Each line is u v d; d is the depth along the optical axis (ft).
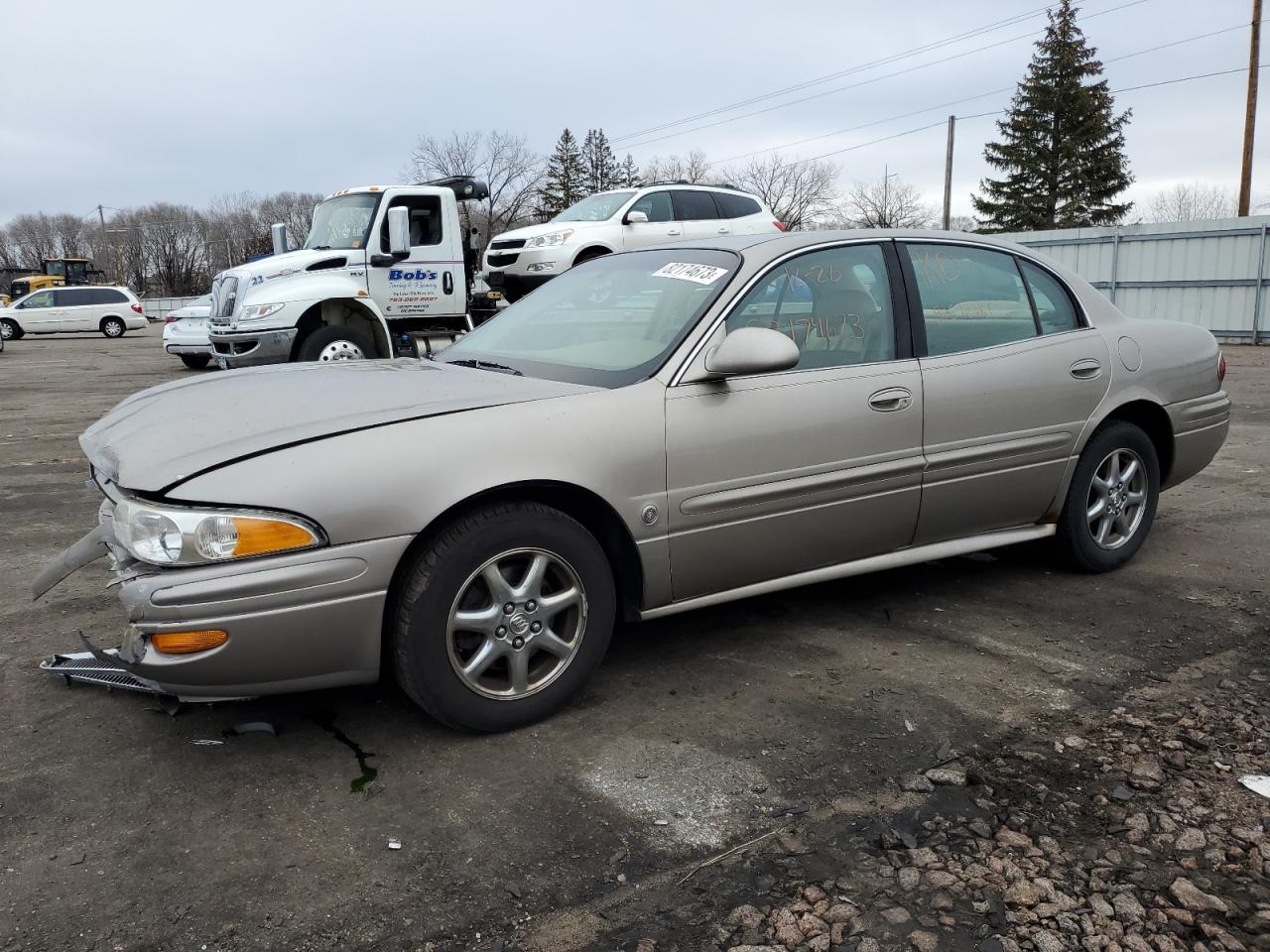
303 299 34.09
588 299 12.35
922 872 7.39
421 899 7.12
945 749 9.27
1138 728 9.66
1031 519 13.71
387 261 36.32
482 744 9.45
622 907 7.03
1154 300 68.69
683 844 7.79
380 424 8.94
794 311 11.37
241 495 8.21
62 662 10.97
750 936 6.71
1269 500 19.40
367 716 10.01
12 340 96.63
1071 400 13.42
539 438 9.36
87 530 17.48
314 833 7.94
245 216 296.51
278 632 8.29
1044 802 8.32
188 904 7.05
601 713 10.09
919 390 11.90
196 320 53.47
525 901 7.11
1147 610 13.10
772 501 10.83
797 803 8.36
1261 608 13.12
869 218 214.28
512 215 200.64
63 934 6.72
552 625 9.84
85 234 346.33
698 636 12.24
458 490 8.85
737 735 9.60
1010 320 13.29
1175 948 6.57
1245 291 63.67
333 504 8.39
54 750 9.28
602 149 239.09
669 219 45.62
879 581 14.39
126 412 10.48
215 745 9.39
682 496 10.21
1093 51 160.04
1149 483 14.70
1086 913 6.91
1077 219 158.30
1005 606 13.26
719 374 10.28
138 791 8.55
